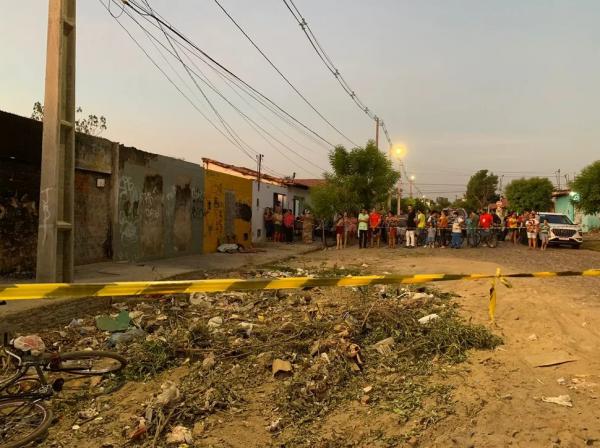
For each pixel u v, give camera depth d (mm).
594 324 6707
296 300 8219
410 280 5094
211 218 17078
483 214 21859
